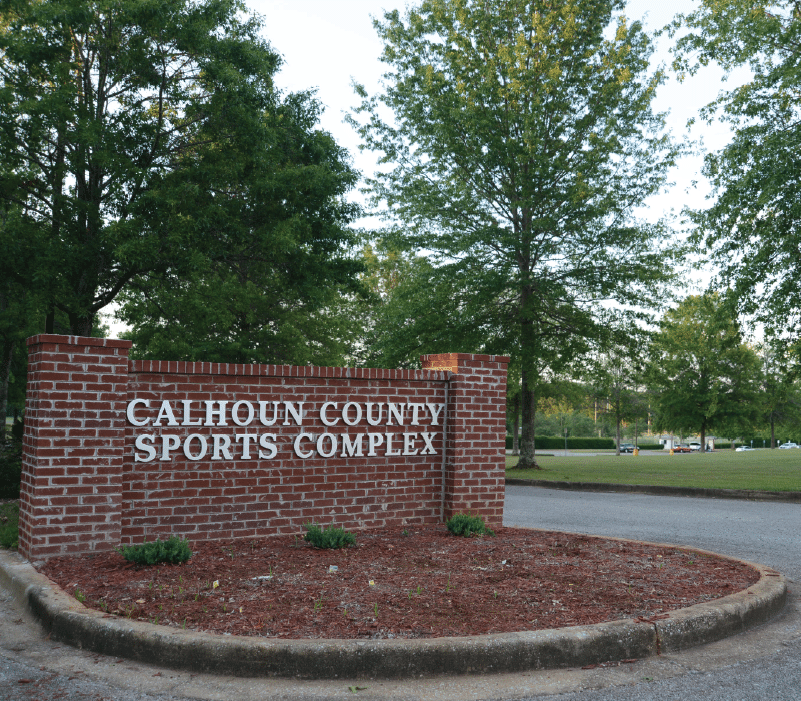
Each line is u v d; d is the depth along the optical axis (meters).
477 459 8.70
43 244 13.81
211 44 14.42
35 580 5.56
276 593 5.20
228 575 5.74
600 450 76.94
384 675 4.02
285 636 4.29
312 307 21.30
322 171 16.14
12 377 29.62
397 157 21.78
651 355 21.64
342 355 28.12
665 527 10.05
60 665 4.19
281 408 7.68
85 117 13.71
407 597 5.14
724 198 16.23
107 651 4.36
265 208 15.73
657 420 45.59
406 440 8.43
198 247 14.73
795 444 84.62
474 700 3.76
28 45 13.23
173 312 18.23
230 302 19.58
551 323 22.45
